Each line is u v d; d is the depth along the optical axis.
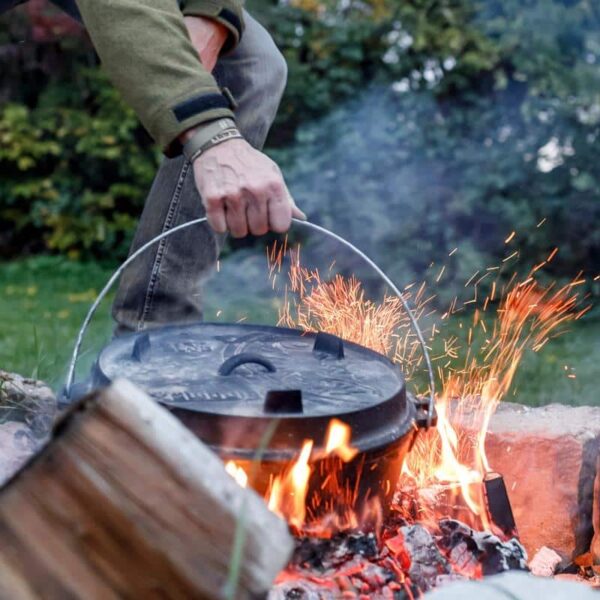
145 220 2.24
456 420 2.13
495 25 5.77
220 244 2.28
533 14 5.73
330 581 1.47
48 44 7.47
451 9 5.99
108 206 7.51
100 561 0.97
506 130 5.83
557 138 5.70
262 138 2.28
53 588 0.95
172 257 2.21
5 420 2.16
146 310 2.24
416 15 5.98
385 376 1.58
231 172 1.46
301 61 6.36
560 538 2.01
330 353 1.68
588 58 5.84
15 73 7.70
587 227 5.67
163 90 1.51
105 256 7.73
